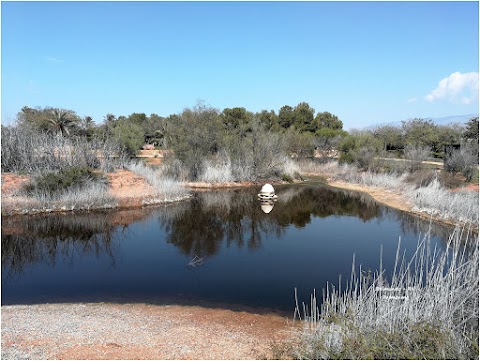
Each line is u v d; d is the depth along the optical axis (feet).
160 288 33.22
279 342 21.76
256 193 92.02
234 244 48.39
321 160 143.54
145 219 62.39
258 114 190.60
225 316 26.96
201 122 112.47
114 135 121.70
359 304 20.43
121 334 22.53
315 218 65.00
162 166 106.11
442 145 130.00
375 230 55.62
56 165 78.74
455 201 60.80
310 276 36.22
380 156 118.83
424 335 16.66
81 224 57.52
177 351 20.22
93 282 34.88
